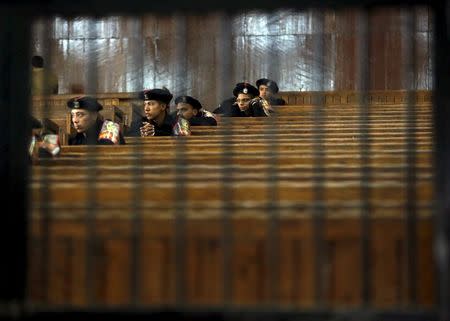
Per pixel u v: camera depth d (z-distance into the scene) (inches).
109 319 115.6
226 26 126.8
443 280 111.4
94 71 145.3
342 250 125.5
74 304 128.0
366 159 144.6
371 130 282.0
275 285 124.3
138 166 141.5
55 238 130.0
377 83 484.7
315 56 511.8
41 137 217.3
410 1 113.7
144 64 505.0
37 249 130.8
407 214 125.3
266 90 406.6
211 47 490.9
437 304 116.8
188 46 491.8
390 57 483.5
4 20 126.1
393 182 148.1
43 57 366.3
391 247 125.4
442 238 112.3
